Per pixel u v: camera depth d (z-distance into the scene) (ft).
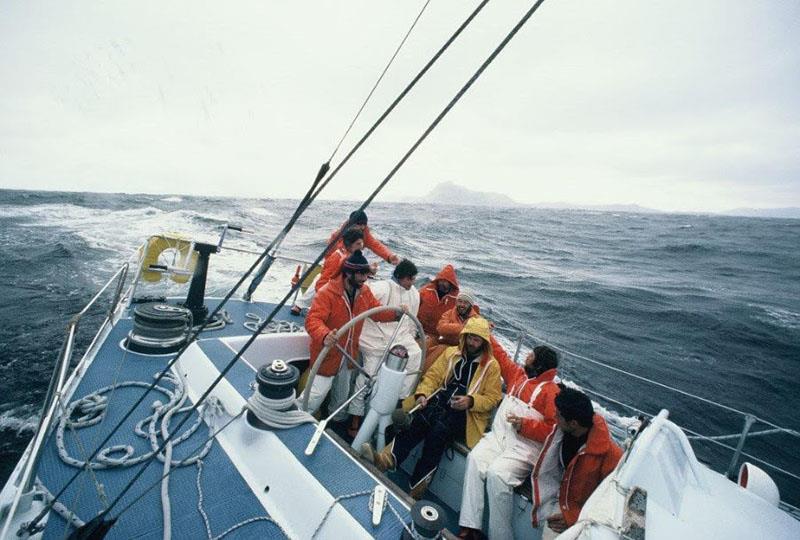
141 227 75.46
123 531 5.42
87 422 7.15
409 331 11.82
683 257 129.70
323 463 6.38
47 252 52.29
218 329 12.42
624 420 11.24
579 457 7.00
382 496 5.70
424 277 59.72
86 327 31.24
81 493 5.85
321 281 13.07
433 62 3.22
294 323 14.26
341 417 10.63
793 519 6.25
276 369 7.20
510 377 10.43
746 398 34.81
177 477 6.37
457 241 122.01
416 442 8.79
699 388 35.60
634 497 4.79
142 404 8.01
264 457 6.60
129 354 9.83
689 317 58.59
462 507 7.73
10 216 84.17
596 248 141.69
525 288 66.59
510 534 7.46
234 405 7.56
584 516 4.79
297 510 5.81
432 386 9.52
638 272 98.58
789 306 70.38
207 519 5.71
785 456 25.39
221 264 44.86
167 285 35.63
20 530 4.75
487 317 47.65
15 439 18.40
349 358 8.41
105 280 43.24
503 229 185.16
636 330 51.26
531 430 7.86
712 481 6.93
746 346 49.06
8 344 27.61
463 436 9.02
